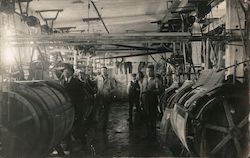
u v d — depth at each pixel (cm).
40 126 637
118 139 1078
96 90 1420
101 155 860
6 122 638
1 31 857
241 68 795
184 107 663
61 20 1641
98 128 1298
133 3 1429
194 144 608
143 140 1056
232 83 605
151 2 1446
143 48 2053
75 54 1700
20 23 1293
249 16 710
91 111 1262
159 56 2886
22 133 645
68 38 711
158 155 853
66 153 886
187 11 1327
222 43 761
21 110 643
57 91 830
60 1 1265
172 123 797
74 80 976
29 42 738
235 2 799
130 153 877
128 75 2862
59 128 715
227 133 598
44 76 968
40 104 656
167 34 705
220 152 616
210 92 607
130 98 1460
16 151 644
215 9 1300
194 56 1405
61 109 745
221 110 618
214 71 715
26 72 1091
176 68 1308
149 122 1109
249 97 596
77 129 961
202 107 607
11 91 640
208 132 621
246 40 696
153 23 2042
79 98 970
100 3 1359
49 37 716
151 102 1112
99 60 2900
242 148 596
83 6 1385
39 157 653
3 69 712
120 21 1872
